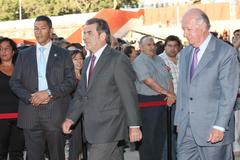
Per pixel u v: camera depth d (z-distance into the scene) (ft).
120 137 15.85
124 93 15.58
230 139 15.34
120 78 15.60
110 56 15.84
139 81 22.04
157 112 22.16
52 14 161.68
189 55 15.51
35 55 18.72
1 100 20.48
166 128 22.48
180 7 76.89
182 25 15.16
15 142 21.54
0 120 20.54
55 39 32.24
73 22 70.54
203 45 15.08
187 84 15.37
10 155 21.77
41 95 18.11
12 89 18.67
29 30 80.18
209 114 14.88
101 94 15.70
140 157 22.80
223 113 14.57
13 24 82.33
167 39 23.90
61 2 159.53
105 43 15.99
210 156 15.17
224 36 53.21
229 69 14.61
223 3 74.18
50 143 18.81
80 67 22.85
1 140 20.62
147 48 22.06
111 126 15.70
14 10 177.58
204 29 14.93
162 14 75.82
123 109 15.94
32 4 164.86
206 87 14.87
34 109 18.47
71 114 16.55
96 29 15.79
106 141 15.64
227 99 14.55
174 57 23.90
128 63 15.92
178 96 15.79
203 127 14.93
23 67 18.67
